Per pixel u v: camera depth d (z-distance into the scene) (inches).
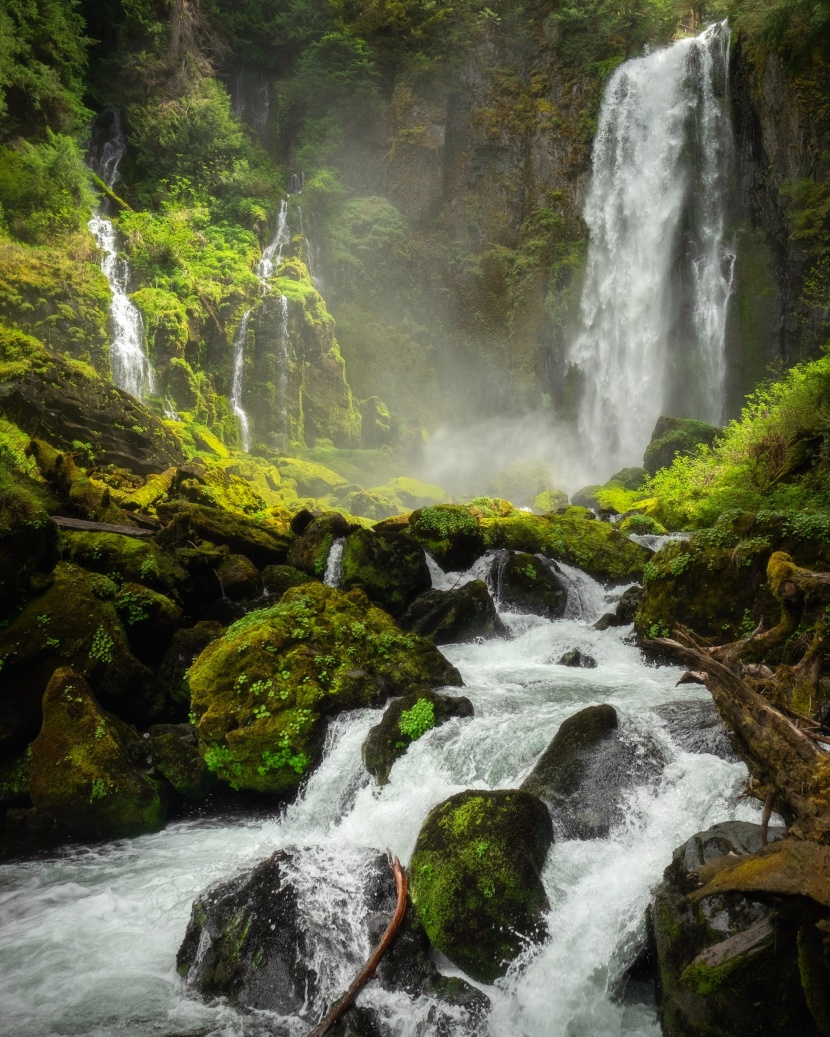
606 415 1238.3
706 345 1167.0
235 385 1087.6
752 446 595.5
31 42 1088.8
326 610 320.8
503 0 1446.9
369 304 1327.5
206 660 295.6
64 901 227.9
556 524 486.3
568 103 1395.2
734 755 207.0
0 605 307.0
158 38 1286.9
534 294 1325.0
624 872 175.6
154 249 1085.1
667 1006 145.9
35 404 639.8
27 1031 173.8
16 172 981.8
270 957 185.2
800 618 154.0
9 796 289.0
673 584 334.0
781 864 107.2
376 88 1400.1
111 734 280.7
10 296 879.1
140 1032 172.7
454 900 175.9
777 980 128.5
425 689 264.2
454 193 1403.8
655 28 1380.4
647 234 1251.8
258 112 1440.7
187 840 266.2
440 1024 160.1
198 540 429.1
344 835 227.5
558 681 305.6
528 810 187.3
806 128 1095.0
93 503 437.1
